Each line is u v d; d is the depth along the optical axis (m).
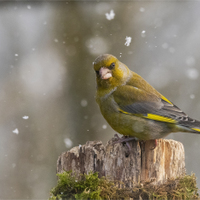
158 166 6.50
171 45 15.40
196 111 13.95
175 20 16.02
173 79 14.67
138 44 15.48
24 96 14.62
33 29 15.75
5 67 15.17
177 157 6.67
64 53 15.03
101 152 6.39
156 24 15.91
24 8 15.98
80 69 14.77
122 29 15.62
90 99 14.30
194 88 14.42
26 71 15.01
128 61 15.07
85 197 5.80
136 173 6.34
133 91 7.53
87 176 6.07
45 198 12.55
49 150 13.53
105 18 15.73
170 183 6.48
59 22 15.55
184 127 7.36
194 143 12.93
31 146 13.60
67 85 14.63
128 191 6.19
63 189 6.11
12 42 15.61
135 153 6.38
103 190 6.04
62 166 6.52
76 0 15.76
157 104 7.54
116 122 7.58
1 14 15.99
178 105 14.11
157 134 7.44
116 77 7.64
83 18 15.61
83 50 15.04
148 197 6.17
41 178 13.02
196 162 12.55
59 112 14.27
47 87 14.73
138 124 7.36
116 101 7.53
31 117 14.16
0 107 14.30
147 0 16.38
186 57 15.05
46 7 15.94
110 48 15.20
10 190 12.71
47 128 13.95
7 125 14.04
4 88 14.77
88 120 14.05
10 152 13.40
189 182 6.63
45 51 15.30
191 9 16.27
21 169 13.13
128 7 16.08
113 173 6.33
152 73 14.83
